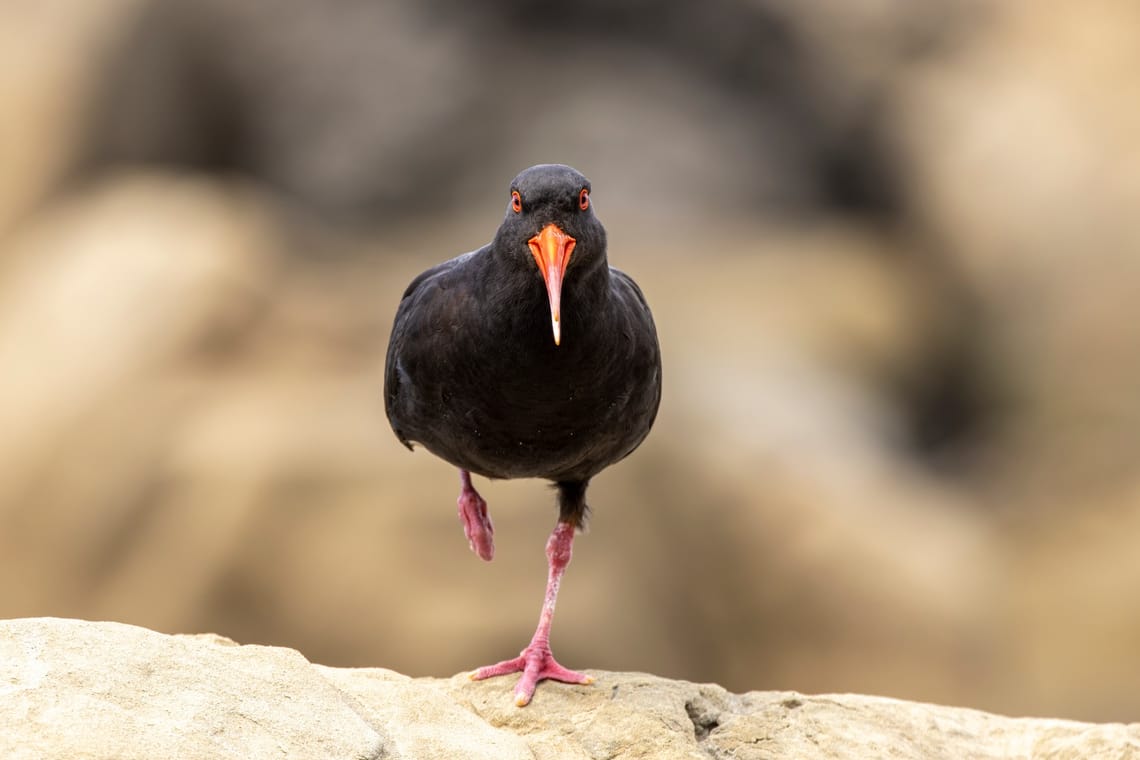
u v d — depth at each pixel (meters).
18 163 25.44
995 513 21.30
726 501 17.97
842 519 18.09
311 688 5.95
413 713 6.36
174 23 24.94
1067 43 25.50
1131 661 19.17
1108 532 20.62
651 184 23.58
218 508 17.03
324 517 16.64
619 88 24.50
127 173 24.83
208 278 20.30
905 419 22.05
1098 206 23.27
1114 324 22.45
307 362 19.39
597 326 6.80
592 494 17.23
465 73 24.33
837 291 22.66
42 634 5.68
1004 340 23.19
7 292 22.16
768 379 20.02
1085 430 21.91
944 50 25.83
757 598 17.69
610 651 15.95
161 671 5.67
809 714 7.41
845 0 25.45
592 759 6.68
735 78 25.20
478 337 6.82
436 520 16.38
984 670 18.44
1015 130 24.34
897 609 17.77
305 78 24.48
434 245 22.72
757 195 24.17
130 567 17.33
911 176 24.88
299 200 24.12
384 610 15.89
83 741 5.09
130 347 19.55
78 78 25.69
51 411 18.97
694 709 7.27
